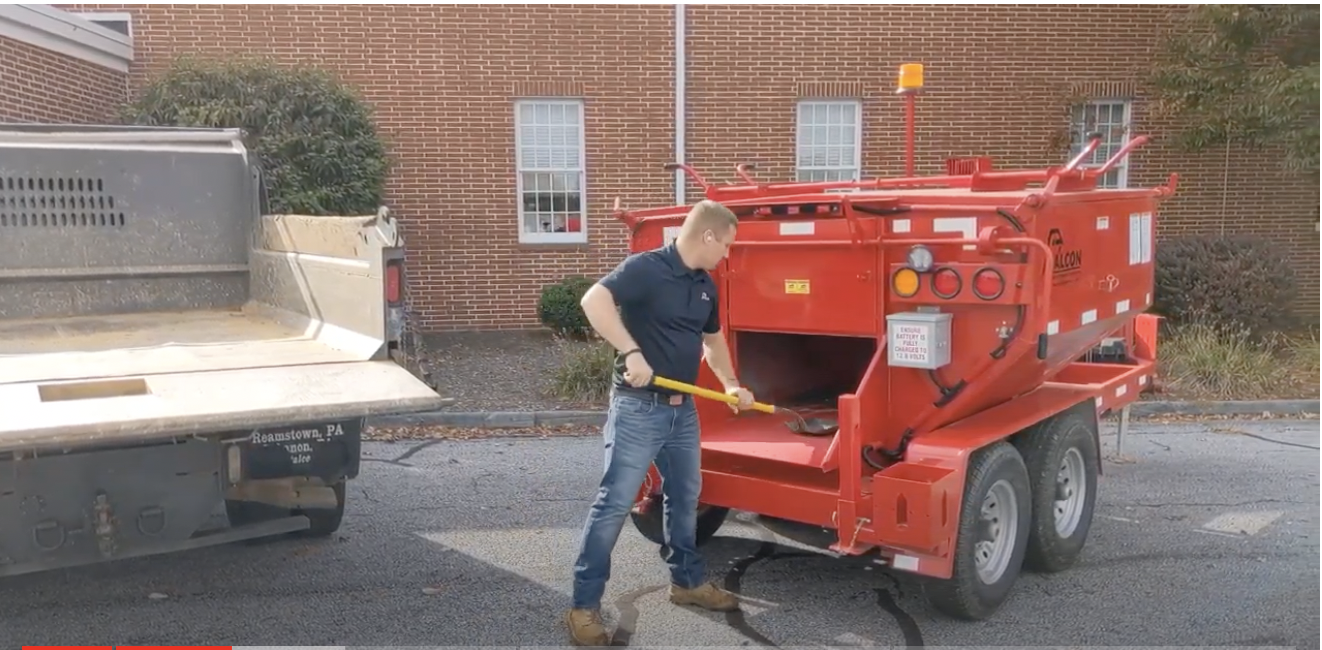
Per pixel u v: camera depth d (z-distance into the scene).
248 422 3.35
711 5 12.38
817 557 5.12
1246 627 4.29
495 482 6.51
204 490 3.77
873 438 4.32
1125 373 5.73
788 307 4.60
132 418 3.21
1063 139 12.77
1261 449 7.54
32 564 3.47
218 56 10.88
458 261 12.43
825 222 4.37
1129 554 5.21
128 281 5.21
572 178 12.58
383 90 11.95
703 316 3.99
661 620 4.33
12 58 9.05
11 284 4.92
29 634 4.05
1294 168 10.96
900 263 4.24
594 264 12.66
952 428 4.36
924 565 4.00
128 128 5.39
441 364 10.31
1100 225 4.73
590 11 12.18
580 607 4.08
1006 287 3.94
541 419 8.24
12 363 3.83
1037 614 4.42
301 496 4.45
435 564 4.97
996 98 12.91
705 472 4.56
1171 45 11.80
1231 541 5.42
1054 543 4.78
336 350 4.14
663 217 4.88
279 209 9.82
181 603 4.41
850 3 12.52
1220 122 11.09
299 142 10.08
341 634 4.13
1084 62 12.94
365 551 5.14
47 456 3.46
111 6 11.24
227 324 4.91
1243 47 11.06
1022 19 12.80
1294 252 13.52
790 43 12.55
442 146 12.17
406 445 7.53
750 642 4.12
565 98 12.36
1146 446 7.62
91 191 5.07
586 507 5.96
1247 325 11.10
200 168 5.34
